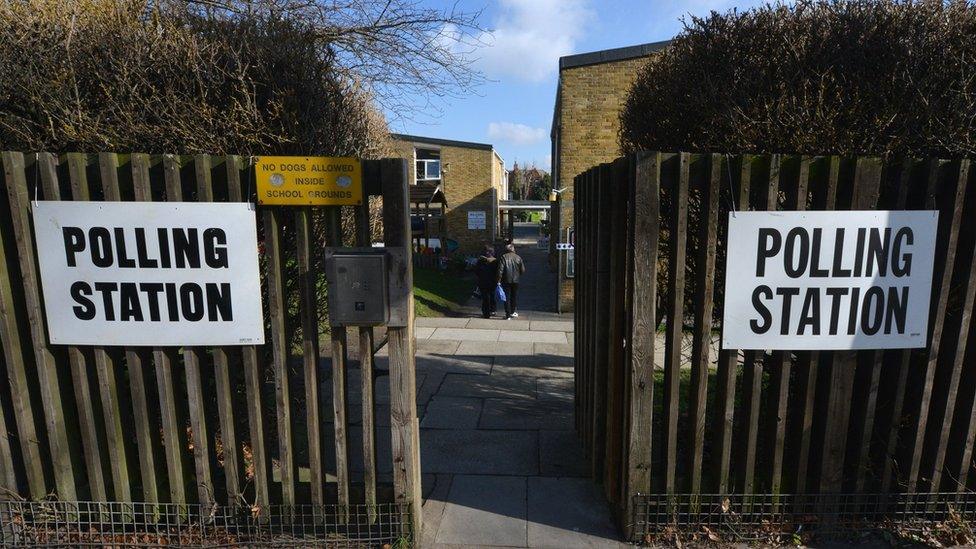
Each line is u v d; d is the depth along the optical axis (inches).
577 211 172.6
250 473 143.2
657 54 192.7
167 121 117.4
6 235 112.0
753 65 124.0
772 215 109.4
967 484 124.7
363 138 168.6
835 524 122.2
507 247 401.7
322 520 120.6
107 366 115.0
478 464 157.6
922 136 112.6
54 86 114.7
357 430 185.5
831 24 120.7
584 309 161.0
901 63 113.3
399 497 117.5
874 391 117.4
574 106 402.0
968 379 118.5
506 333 345.4
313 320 114.6
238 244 110.2
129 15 124.9
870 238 110.4
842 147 115.0
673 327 114.3
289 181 106.9
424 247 768.9
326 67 136.3
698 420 117.8
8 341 112.5
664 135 147.6
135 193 108.3
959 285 116.7
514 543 120.9
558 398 214.7
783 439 119.5
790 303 112.7
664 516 123.7
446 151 912.3
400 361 113.1
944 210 112.2
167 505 119.7
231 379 119.5
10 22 118.0
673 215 112.2
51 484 123.4
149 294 111.6
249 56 122.2
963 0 119.7
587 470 153.8
